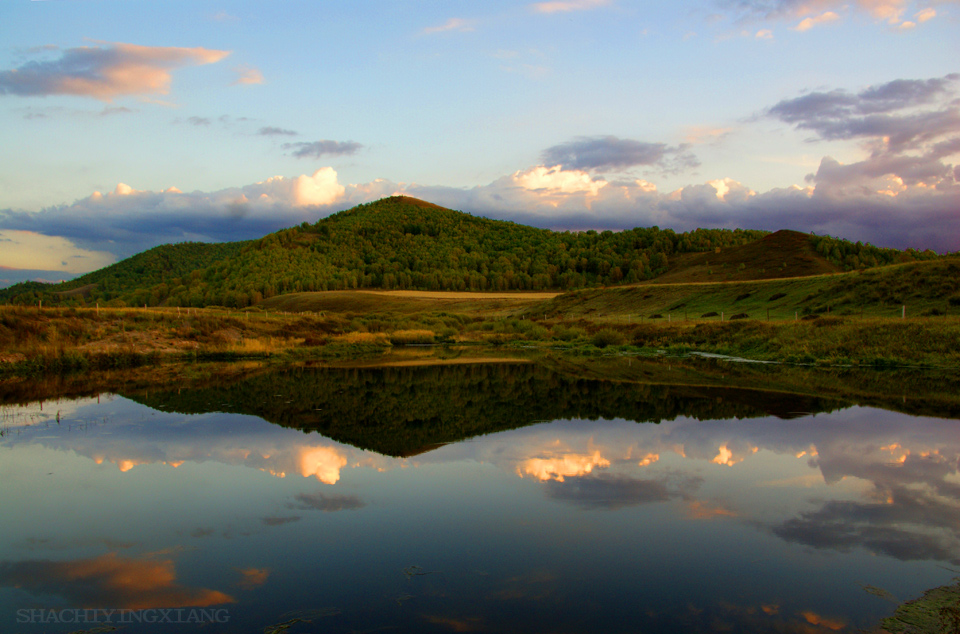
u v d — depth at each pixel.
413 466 10.25
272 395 19.08
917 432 12.83
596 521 7.56
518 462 10.45
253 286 144.50
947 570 6.10
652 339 45.88
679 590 5.71
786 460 10.48
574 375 25.33
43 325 32.41
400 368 29.02
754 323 40.03
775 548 6.70
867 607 5.34
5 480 9.63
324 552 6.70
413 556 6.57
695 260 157.00
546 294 128.75
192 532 7.35
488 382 22.69
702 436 12.50
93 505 8.40
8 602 5.62
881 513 7.78
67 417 15.09
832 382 21.91
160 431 13.35
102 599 5.66
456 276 169.25
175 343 35.47
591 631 4.96
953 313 36.94
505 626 5.05
